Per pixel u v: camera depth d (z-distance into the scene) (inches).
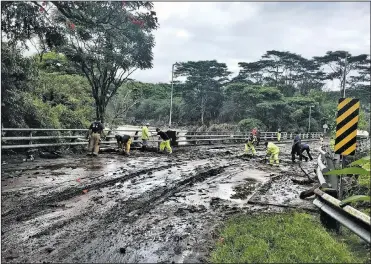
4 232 186.4
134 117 2829.7
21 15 392.8
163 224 212.2
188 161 543.5
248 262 152.7
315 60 2893.7
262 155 702.5
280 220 219.6
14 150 483.2
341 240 189.0
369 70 2608.3
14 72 460.1
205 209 251.4
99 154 583.2
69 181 325.7
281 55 2797.7
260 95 2143.2
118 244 176.1
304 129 2427.4
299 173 456.4
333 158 393.7
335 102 2869.1
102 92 880.3
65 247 169.3
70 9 476.4
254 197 292.8
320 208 197.8
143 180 355.9
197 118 2529.5
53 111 617.0
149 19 690.2
